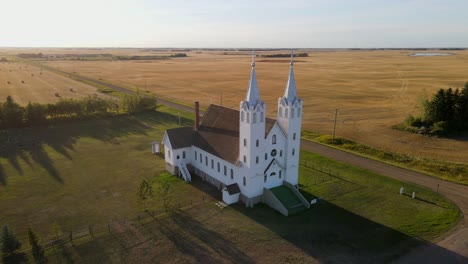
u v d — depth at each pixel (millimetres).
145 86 178250
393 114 112062
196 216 48219
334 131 89375
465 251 39875
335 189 56750
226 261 38188
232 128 58156
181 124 101188
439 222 46188
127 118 108938
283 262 38000
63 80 196250
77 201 52938
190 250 40219
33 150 77062
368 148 76500
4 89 159125
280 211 49281
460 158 72375
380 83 181125
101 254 39531
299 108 51844
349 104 128875
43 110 99625
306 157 71875
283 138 52500
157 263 37906
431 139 86125
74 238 42875
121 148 79438
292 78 50812
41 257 39000
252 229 44656
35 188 57438
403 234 43406
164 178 62312
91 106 109500
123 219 47500
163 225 45844
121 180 61250
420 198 53281
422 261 38094
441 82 179250
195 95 152000
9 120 94750
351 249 40312
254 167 49656
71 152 76188
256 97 47562
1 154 74125
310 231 44188
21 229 44969
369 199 53156
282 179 54125
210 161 58938
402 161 69062
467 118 93500
